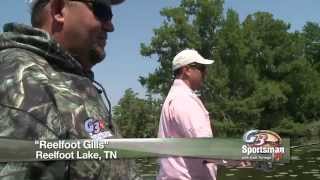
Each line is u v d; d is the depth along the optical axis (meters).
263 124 52.66
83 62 1.81
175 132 4.29
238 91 51.94
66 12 1.76
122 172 1.66
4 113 1.41
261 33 57.59
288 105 58.00
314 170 14.88
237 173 13.47
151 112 41.03
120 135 1.86
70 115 1.48
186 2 51.50
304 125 53.50
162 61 50.59
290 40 58.03
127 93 41.25
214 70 49.34
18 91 1.43
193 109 4.27
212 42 51.78
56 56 1.61
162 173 4.09
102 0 1.80
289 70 57.38
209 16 51.19
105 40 1.88
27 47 1.56
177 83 4.52
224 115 48.78
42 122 1.42
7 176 1.38
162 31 50.91
